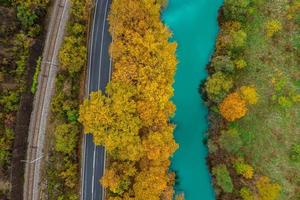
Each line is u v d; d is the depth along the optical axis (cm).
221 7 11456
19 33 10081
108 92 10106
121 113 9844
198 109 11494
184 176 11438
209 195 11362
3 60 9900
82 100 10938
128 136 9844
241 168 10875
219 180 10775
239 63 10969
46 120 10650
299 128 11112
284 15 11319
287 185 11025
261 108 11188
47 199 10531
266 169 11081
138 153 10025
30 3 9938
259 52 11294
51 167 10588
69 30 10700
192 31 11650
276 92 11194
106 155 10912
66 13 10744
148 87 9850
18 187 10212
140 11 9875
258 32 11325
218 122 11219
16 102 10106
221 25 11438
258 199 10856
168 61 10012
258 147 11138
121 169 10244
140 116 9975
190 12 11669
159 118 10038
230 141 10644
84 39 10919
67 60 10312
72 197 10606
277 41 11300
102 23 11094
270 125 11162
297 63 11225
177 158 11462
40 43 10444
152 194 9900
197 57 11594
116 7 10012
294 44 11256
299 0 11219
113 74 10069
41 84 10588
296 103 11150
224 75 10819
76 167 10725
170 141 10125
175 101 11562
